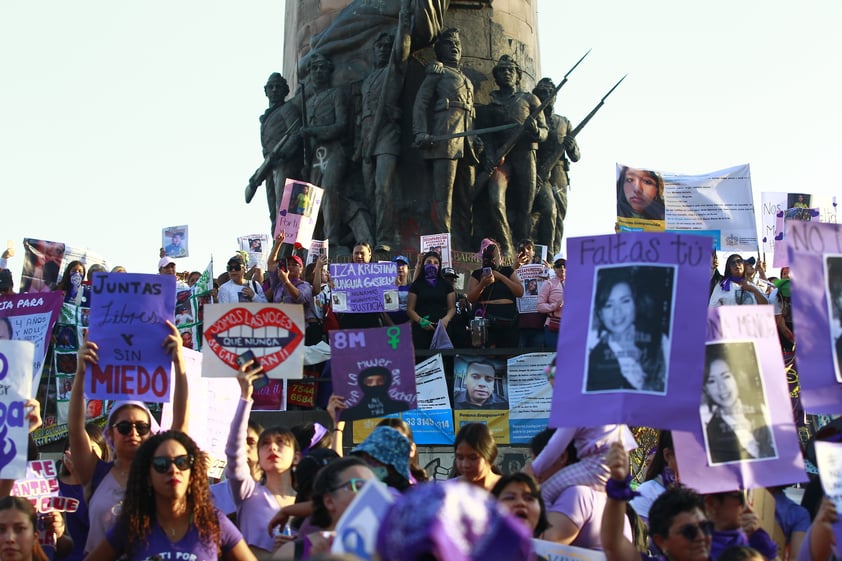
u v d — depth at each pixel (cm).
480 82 3559
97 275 1505
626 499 1236
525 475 1275
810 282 1345
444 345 2761
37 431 2694
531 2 3775
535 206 3531
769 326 1363
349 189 3491
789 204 3003
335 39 3544
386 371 1584
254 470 1655
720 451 1327
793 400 2536
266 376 1536
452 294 2820
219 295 2853
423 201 3394
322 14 3728
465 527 621
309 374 2734
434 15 3397
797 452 1336
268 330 1548
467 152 3416
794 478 1329
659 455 1551
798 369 1331
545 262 3428
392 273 2697
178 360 1496
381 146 3394
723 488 1318
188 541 1258
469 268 3366
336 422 1576
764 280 3030
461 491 631
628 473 1258
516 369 2692
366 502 801
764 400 1345
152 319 1499
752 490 1484
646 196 2650
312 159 3538
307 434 1639
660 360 1271
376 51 3466
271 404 2617
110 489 1437
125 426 1450
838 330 1337
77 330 2750
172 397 1680
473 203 3456
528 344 2855
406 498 636
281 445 1529
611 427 1425
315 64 3531
